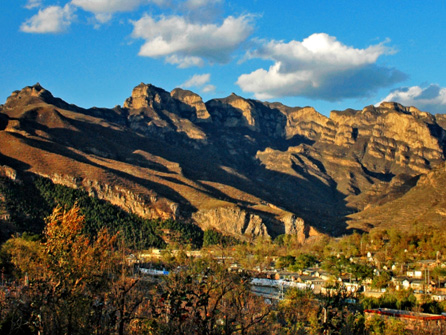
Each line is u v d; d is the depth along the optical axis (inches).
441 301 3469.5
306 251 7007.9
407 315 2962.6
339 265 4835.1
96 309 1393.9
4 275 2805.1
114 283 1470.2
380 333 2603.3
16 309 1382.9
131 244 6338.6
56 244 1439.5
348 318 1929.1
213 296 1534.2
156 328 1375.5
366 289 4160.9
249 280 1531.7
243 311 1508.4
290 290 3139.8
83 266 1429.6
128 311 1397.6
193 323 1316.4
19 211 6963.6
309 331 1958.7
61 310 1355.8
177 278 1454.2
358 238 7239.2
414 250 5846.5
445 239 5792.3
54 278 1398.9
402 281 4328.3
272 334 1599.4
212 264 2106.3
